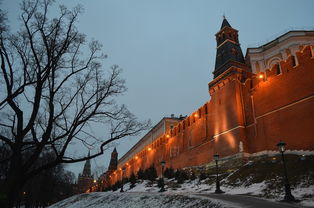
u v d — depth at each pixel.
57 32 12.83
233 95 35.81
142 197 23.23
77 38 13.41
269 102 30.78
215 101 39.66
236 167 31.39
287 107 28.22
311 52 26.77
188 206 16.19
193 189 28.12
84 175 115.12
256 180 23.50
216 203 14.61
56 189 60.69
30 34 11.91
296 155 25.38
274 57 45.75
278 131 28.70
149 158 64.94
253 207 13.05
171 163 51.81
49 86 11.91
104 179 100.25
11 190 9.84
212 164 36.53
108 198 28.20
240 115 34.22
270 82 31.28
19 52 12.09
